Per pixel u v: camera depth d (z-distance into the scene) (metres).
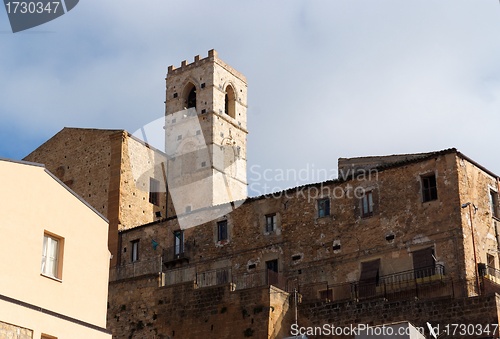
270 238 54.12
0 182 31.81
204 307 49.31
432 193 49.31
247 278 52.78
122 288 53.62
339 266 50.91
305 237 52.81
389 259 49.34
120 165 65.19
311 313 47.72
